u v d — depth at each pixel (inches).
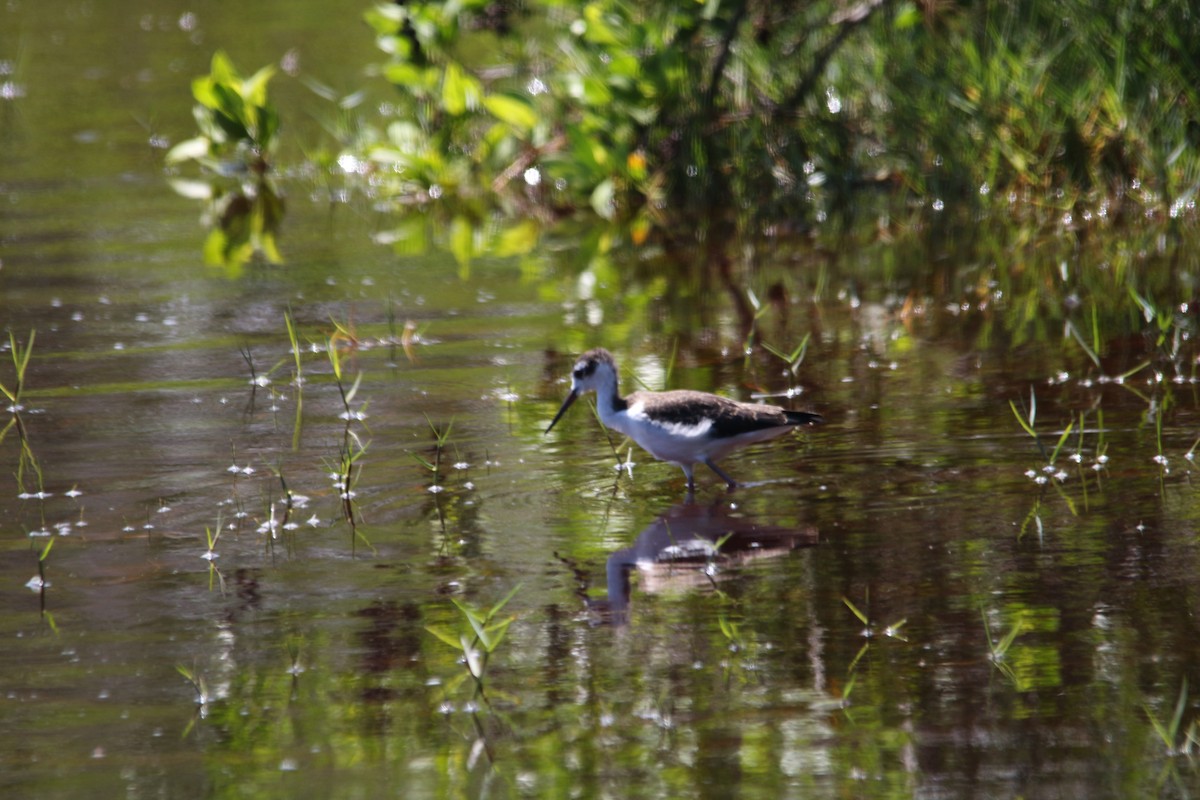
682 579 383.6
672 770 296.7
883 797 284.4
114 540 414.6
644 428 447.5
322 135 984.3
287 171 933.8
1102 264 693.9
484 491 448.1
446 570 392.5
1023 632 346.9
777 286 685.3
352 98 933.2
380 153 882.8
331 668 342.3
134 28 1291.8
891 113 800.9
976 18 792.3
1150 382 524.7
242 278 711.1
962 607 360.5
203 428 504.7
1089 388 521.3
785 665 336.5
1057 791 284.8
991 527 406.9
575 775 296.7
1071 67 772.6
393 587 382.9
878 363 563.2
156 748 309.4
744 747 304.5
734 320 633.0
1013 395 518.3
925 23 788.0
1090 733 304.2
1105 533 399.5
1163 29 748.6
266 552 405.7
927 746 302.2
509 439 494.3
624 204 847.7
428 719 319.9
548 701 324.8
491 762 302.2
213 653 349.7
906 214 802.8
